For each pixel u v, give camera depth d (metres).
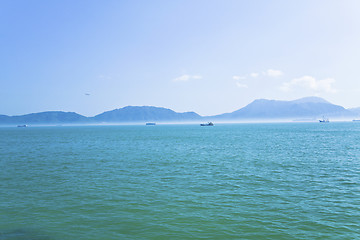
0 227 16.95
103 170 36.53
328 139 96.12
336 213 19.06
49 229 16.67
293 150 60.06
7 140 109.44
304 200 22.19
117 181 29.64
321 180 29.64
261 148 65.44
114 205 21.16
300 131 177.75
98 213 19.39
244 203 21.47
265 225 17.03
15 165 41.38
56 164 42.19
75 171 35.84
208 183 28.50
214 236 15.60
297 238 15.22
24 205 21.23
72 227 16.95
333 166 38.75
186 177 31.62
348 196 23.31
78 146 76.81
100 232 16.23
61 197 23.47
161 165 40.69
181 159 47.31
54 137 132.00
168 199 22.70
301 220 17.78
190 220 17.95
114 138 117.88
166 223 17.48
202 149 64.81
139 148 69.12
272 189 25.84
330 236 15.41
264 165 40.00
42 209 20.28
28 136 146.12
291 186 27.00
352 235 15.50
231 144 78.62
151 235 15.80
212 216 18.64
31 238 15.45
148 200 22.45
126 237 15.57
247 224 17.20
